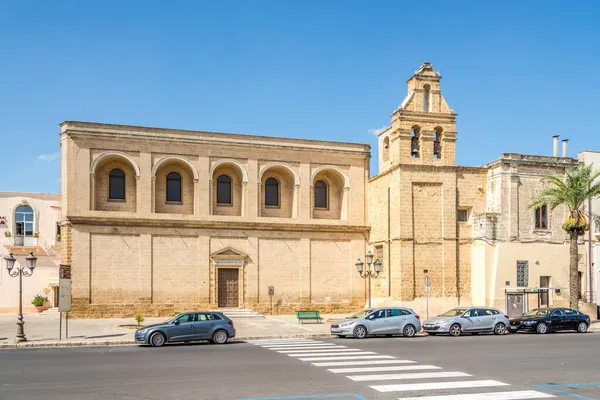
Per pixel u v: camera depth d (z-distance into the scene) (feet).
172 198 142.41
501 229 138.31
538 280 139.44
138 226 135.74
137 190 136.46
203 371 60.85
